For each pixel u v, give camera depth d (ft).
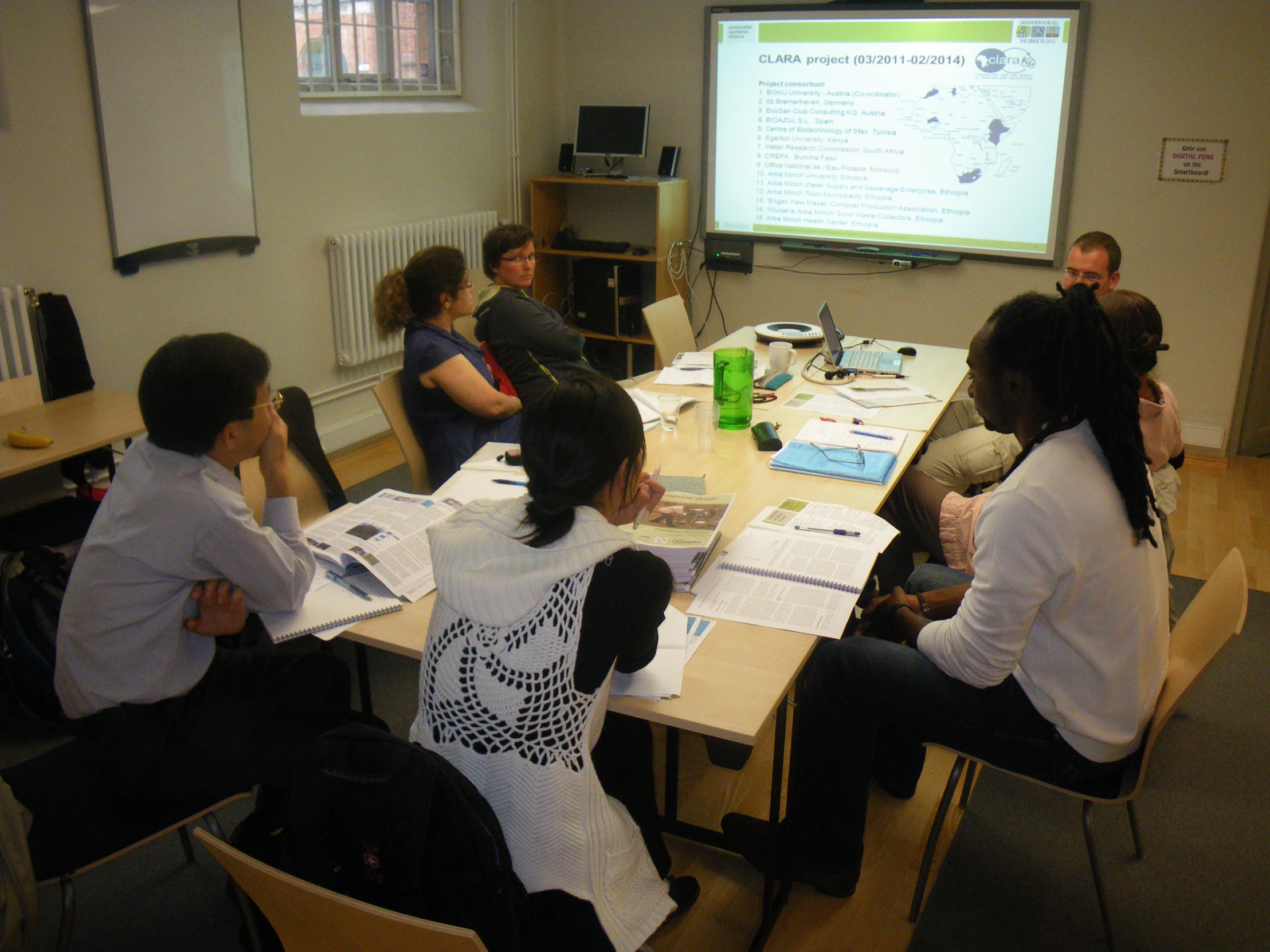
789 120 16.37
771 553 6.17
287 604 5.45
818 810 6.07
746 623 5.42
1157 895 6.49
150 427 5.00
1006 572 4.94
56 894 6.45
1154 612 5.17
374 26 15.03
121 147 11.16
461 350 9.62
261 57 12.66
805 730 5.99
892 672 5.68
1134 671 5.16
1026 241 15.37
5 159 10.16
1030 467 5.02
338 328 14.49
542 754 4.17
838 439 8.38
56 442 8.86
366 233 14.44
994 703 5.48
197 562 5.10
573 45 17.85
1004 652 5.07
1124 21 13.92
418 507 6.69
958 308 16.17
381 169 14.79
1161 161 14.20
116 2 10.80
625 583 4.22
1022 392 5.17
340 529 6.35
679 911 6.24
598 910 4.32
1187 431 14.92
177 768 5.14
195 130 11.94
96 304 11.31
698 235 17.71
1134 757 5.50
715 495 6.76
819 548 6.23
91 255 11.16
